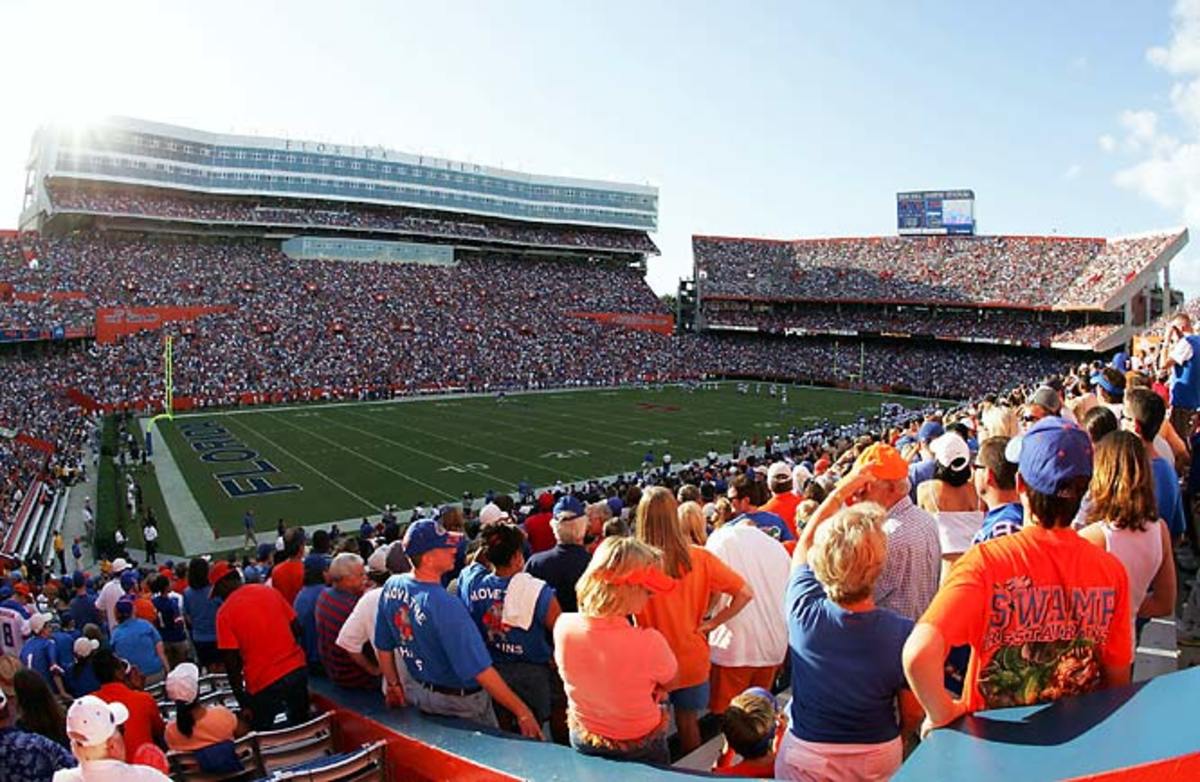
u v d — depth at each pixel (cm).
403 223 9312
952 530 491
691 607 466
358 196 9019
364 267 8031
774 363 8338
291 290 7181
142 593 1420
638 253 10769
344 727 505
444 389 6550
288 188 8662
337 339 6662
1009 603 272
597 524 803
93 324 5728
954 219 8925
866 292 8756
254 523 2825
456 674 445
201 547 2605
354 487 3328
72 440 4038
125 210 7638
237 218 8262
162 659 885
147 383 5341
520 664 501
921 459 841
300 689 584
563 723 567
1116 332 7044
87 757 371
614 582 370
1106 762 204
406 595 459
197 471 3581
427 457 3919
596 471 3688
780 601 512
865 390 7625
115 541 2503
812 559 327
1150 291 7225
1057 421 287
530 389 6950
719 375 8325
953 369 7638
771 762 397
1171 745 203
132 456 3712
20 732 434
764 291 9194
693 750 492
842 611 322
